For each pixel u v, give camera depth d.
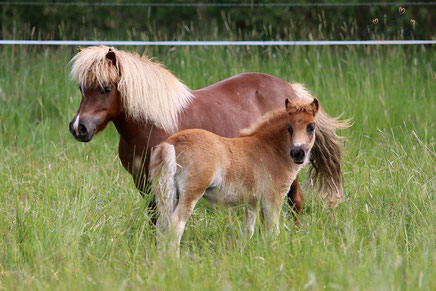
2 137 14.98
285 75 17.47
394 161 11.10
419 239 8.34
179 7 27.45
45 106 16.75
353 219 9.05
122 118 9.05
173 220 8.17
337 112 14.73
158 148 8.38
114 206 9.56
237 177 8.58
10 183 10.84
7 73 17.61
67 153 13.51
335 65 19.05
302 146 8.30
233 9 25.64
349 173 11.34
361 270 6.90
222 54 18.66
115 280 7.11
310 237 8.09
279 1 24.78
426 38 21.95
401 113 15.06
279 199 8.98
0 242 8.23
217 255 8.21
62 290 6.73
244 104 10.12
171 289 6.61
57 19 26.83
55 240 8.15
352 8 23.62
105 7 27.47
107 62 8.73
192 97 9.72
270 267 7.32
